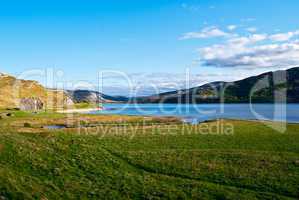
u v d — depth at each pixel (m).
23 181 32.34
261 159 43.81
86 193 31.45
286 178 35.72
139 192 32.03
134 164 41.97
